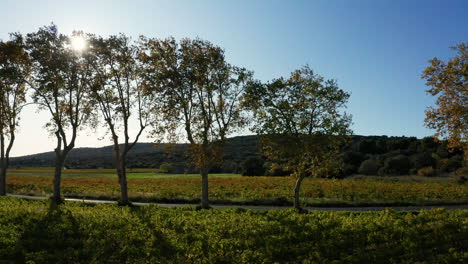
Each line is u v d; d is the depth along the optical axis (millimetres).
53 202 27078
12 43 33188
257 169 85125
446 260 11391
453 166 74938
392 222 17422
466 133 24609
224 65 30719
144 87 30281
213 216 21453
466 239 13750
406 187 47656
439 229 14672
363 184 52844
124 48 31531
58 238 15062
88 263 12188
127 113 32031
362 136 138250
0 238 14414
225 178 70188
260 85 26703
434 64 25422
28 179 70312
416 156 81938
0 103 38625
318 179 66438
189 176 84125
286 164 27297
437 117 25344
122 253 13141
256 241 14617
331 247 13516
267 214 22562
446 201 34906
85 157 163750
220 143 30047
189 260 12375
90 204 30156
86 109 34688
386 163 78438
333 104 26516
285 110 26672
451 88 24688
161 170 102938
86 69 32156
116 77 31922
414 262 11719
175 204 34875
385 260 12000
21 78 35812
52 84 32375
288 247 13859
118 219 19656
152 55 30125
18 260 12445
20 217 19500
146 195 39375
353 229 15727
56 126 34719
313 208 31453
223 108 30547
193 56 30297
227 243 14227
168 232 16531
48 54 31891
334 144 26391
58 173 33219
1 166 40844
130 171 106375
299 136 26844
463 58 24672
